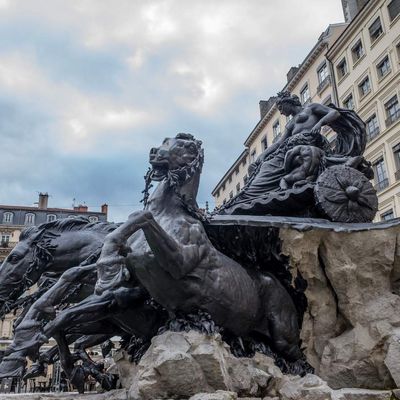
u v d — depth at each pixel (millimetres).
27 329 4559
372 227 5543
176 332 4348
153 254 4453
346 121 7363
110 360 7754
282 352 5285
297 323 5473
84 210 42031
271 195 6363
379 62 30672
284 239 5402
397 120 28594
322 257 5547
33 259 6617
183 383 3961
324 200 5980
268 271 5516
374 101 30922
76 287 6207
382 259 5484
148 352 4312
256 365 4809
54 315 4730
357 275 5453
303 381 4457
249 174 7758
